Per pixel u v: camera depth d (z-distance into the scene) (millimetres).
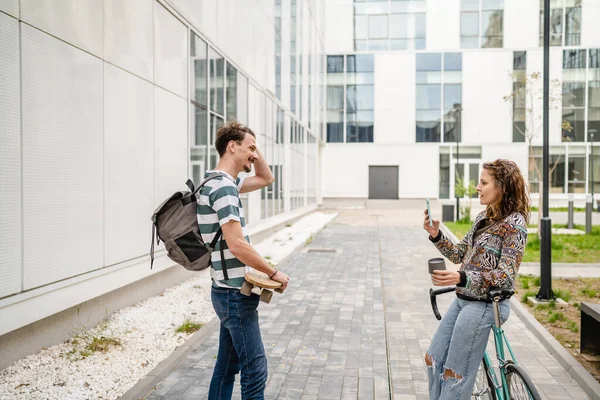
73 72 4887
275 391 3932
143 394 3771
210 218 2760
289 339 5258
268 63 14383
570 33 31891
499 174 2844
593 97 31625
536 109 31984
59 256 4664
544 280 6781
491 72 32719
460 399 2877
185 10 7789
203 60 8781
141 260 6328
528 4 32188
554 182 31797
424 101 33469
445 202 32094
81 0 5016
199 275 8328
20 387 3760
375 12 33750
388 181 34188
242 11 11398
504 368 2793
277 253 11047
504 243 2793
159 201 6930
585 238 13672
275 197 15672
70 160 4840
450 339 3045
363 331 5559
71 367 4188
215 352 4730
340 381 4137
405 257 11055
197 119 8484
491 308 2824
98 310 5457
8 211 4000
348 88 34062
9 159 4016
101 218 5402
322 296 7285
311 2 24125
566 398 3846
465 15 32906
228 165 2914
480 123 32875
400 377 4270
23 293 4172
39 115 4379
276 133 15758
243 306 2791
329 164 34375
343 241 13773
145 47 6484
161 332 5211
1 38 3930
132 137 6129
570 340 5156
